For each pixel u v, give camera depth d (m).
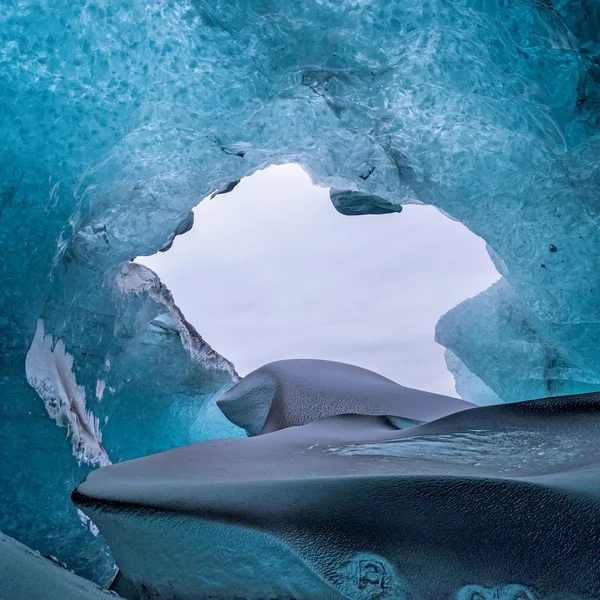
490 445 2.47
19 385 3.54
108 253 4.94
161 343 6.45
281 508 1.75
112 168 4.22
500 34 3.71
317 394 4.12
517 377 7.02
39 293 3.70
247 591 1.70
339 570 1.63
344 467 2.33
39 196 3.68
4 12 3.38
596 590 1.56
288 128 4.59
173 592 1.78
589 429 2.41
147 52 3.77
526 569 1.60
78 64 3.62
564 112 3.89
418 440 2.58
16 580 1.41
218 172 4.93
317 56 3.92
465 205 4.90
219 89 4.03
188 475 2.20
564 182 4.58
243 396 4.52
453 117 4.36
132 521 1.79
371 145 5.02
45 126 3.66
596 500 1.71
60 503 3.58
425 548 1.64
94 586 1.76
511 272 5.21
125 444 6.23
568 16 3.73
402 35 3.81
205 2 3.65
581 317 5.08
